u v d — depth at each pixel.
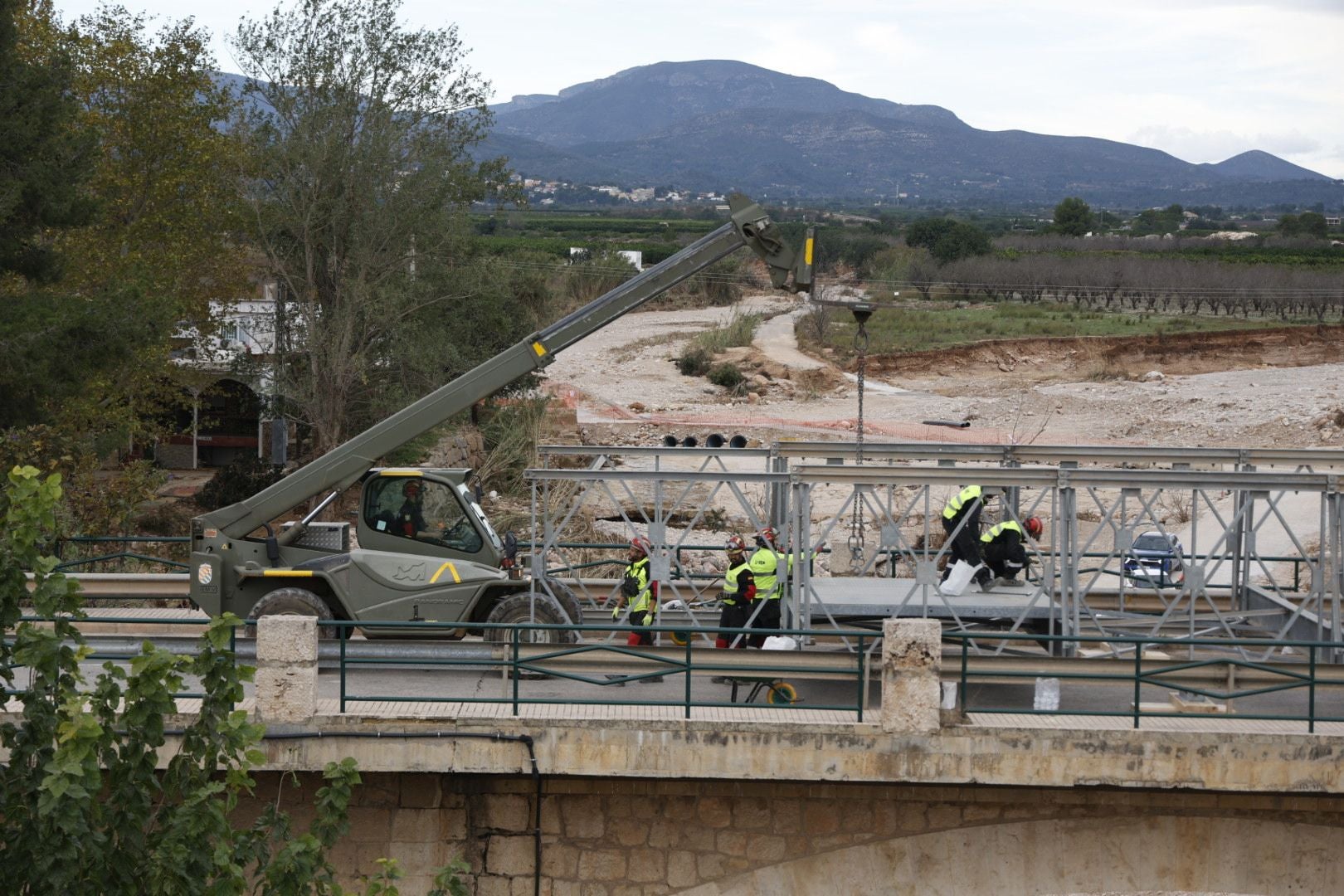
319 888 8.65
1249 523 15.95
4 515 8.21
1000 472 13.16
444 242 36.06
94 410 26.73
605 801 11.68
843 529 30.41
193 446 42.69
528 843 11.70
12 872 7.70
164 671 7.85
